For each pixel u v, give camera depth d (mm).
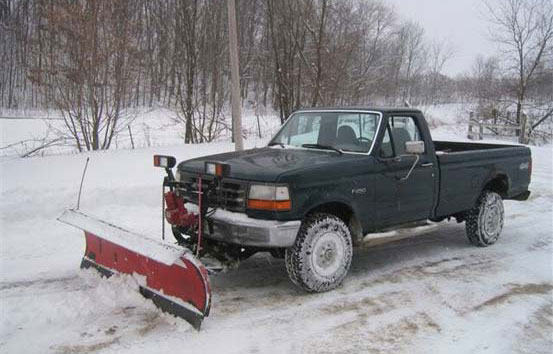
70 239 6625
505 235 7523
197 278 4043
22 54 17469
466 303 4859
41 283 5121
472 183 6590
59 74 13789
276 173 4652
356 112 5828
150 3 19828
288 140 6250
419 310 4672
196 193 4965
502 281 5496
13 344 3855
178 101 19172
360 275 5629
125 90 14695
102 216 7578
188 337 4016
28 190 8078
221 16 18328
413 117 6004
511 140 22516
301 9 16859
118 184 8648
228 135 18125
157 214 7918
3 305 4531
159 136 19188
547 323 4449
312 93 17438
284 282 5352
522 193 7648
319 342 4008
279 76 17047
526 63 25109
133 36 15141
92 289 4871
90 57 13734
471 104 45906
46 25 13633
